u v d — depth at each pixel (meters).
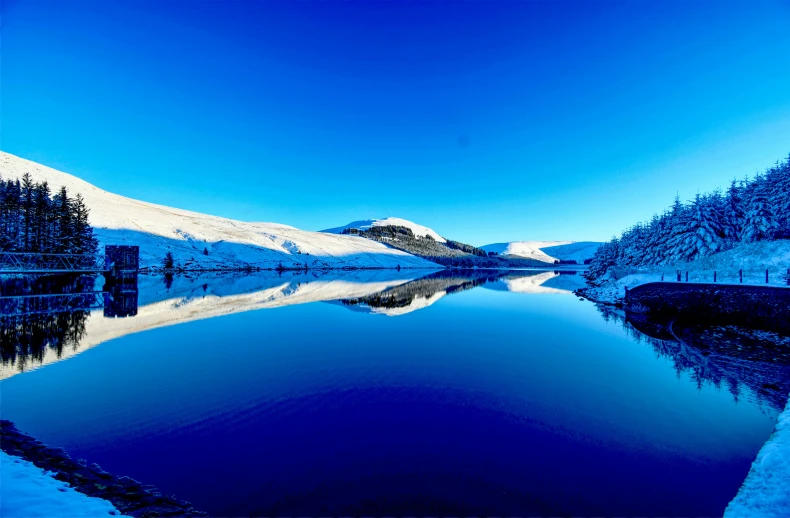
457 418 9.55
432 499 6.36
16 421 9.14
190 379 12.38
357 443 8.27
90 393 11.07
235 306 31.61
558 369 13.74
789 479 6.39
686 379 12.66
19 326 21.31
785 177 38.69
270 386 11.77
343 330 21.03
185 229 149.00
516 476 7.05
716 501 6.33
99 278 55.00
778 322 20.23
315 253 163.25
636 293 30.53
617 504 6.25
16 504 4.98
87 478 6.71
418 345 17.41
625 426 9.15
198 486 6.71
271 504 6.23
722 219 43.69
